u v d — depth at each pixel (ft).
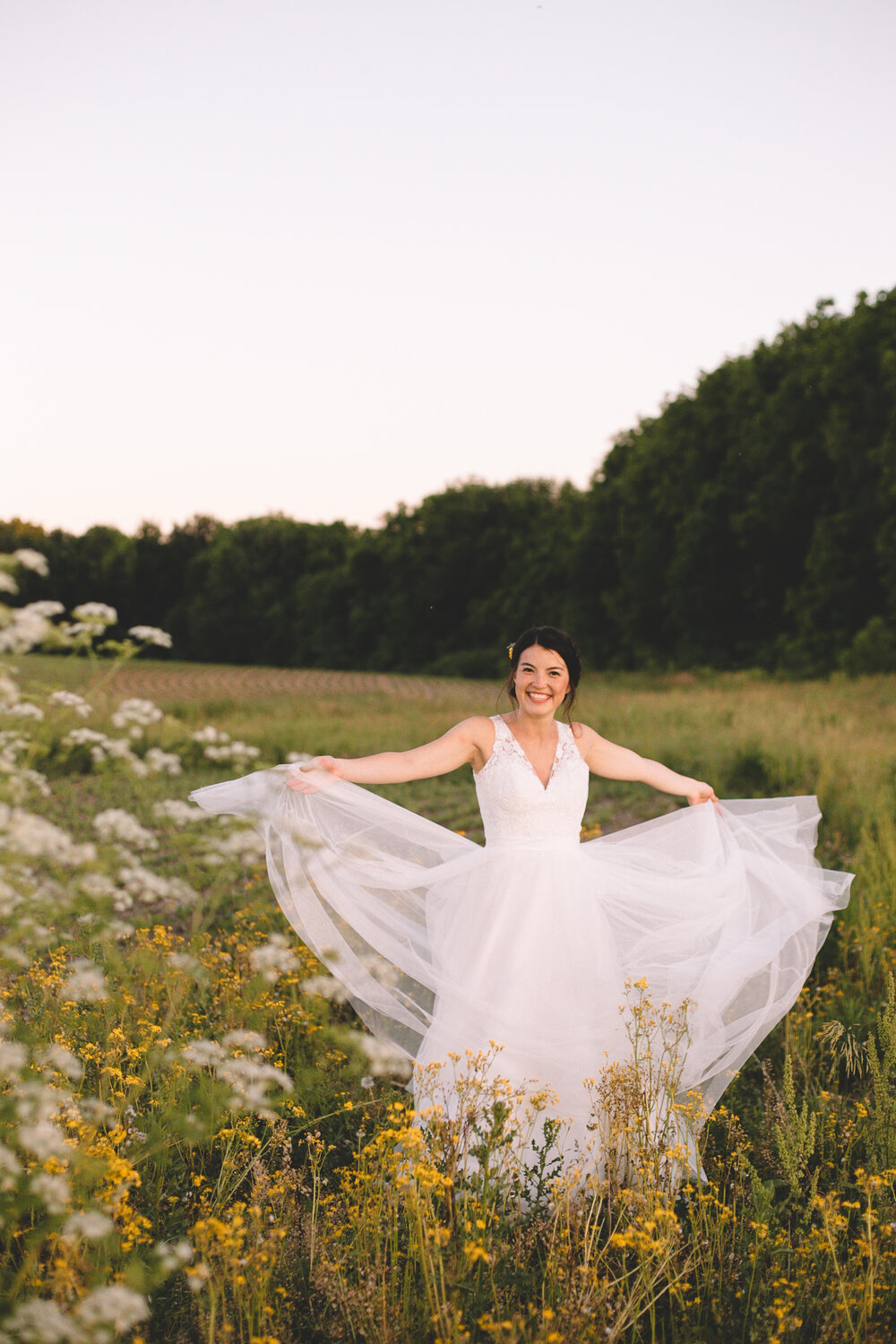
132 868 9.16
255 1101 9.08
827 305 139.13
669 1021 10.36
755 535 131.23
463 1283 7.31
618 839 13.26
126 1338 7.09
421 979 11.28
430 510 222.07
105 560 267.39
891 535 109.50
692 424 151.23
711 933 12.01
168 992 10.85
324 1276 7.34
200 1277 6.91
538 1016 10.51
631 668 158.30
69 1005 10.41
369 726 61.62
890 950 15.87
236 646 256.93
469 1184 8.41
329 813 12.14
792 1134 9.02
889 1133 9.59
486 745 11.80
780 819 13.57
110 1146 7.86
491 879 11.17
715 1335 7.61
